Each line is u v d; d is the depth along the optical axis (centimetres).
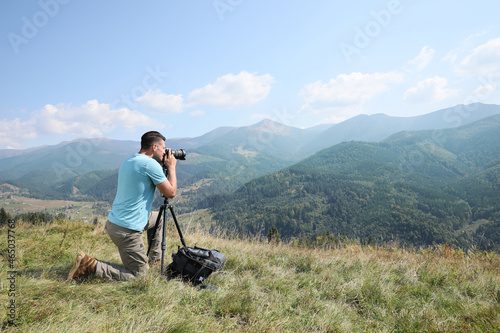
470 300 330
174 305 232
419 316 270
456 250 668
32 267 330
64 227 637
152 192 302
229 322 222
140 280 269
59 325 181
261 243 627
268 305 262
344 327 240
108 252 436
